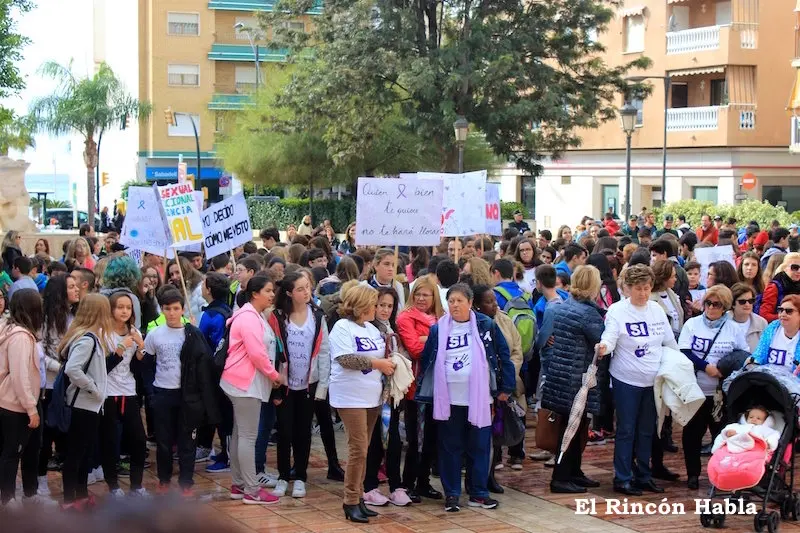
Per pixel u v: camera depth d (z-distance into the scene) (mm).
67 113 51969
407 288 11172
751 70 39219
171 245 11531
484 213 13633
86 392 7816
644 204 42812
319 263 12047
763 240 19391
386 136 40781
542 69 34375
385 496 8602
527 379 10586
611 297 10500
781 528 7820
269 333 8445
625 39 42969
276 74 45719
